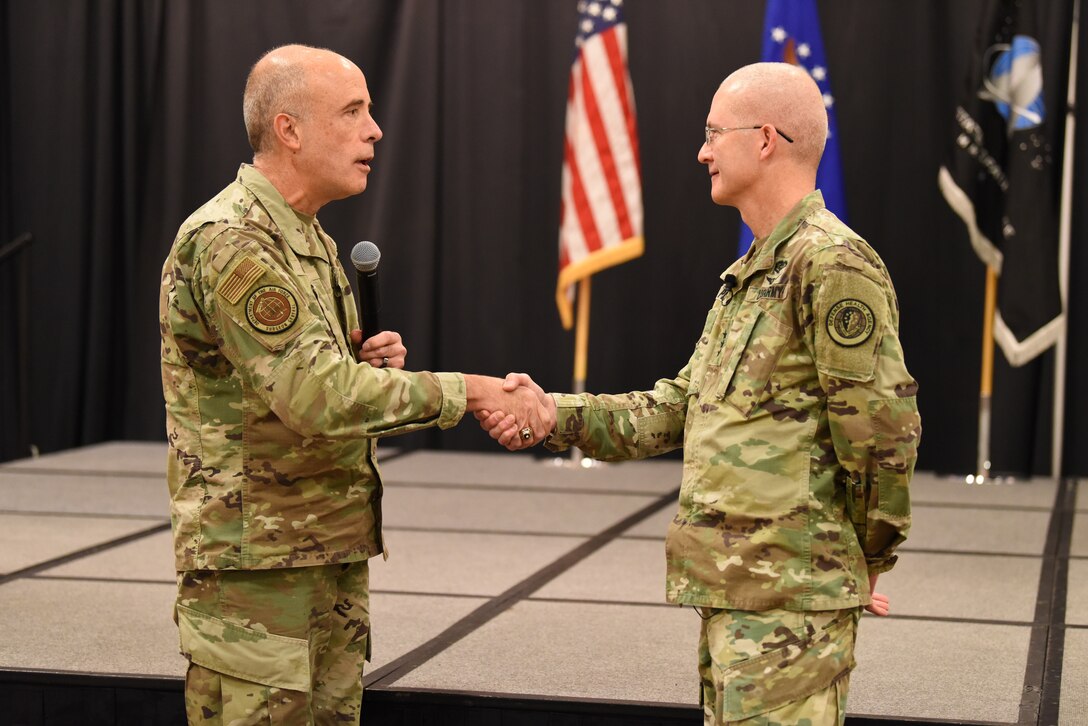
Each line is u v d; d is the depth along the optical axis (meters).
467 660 2.70
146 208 6.18
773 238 1.88
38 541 3.89
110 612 3.07
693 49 5.64
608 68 5.25
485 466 5.53
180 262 1.97
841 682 1.86
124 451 5.89
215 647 2.00
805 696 1.81
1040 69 4.93
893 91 5.45
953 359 5.42
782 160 1.91
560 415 2.14
